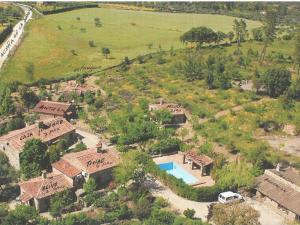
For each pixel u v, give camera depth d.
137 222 102.94
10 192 115.38
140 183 119.81
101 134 151.00
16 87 188.25
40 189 110.31
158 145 136.62
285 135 152.38
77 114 167.25
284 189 112.56
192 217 105.75
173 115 159.38
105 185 119.75
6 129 148.50
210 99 178.75
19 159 124.88
